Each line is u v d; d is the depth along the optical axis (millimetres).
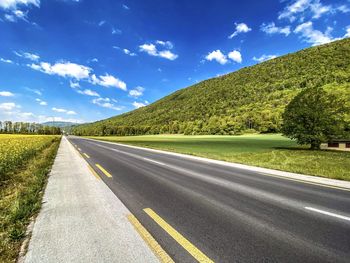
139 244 3650
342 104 25188
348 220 4727
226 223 4523
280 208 5449
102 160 14961
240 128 102938
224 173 10320
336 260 3240
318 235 4020
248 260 3227
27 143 25047
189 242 3729
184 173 10242
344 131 24875
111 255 3320
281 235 4012
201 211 5203
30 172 9883
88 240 3771
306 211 5250
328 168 12477
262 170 11352
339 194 6777
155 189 7223
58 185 7719
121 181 8414
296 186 7797
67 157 16688
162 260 3203
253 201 5996
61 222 4523
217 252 3432
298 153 22562
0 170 9492
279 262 3182
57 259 3217
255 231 4168
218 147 34188
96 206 5512
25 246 3576
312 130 26141
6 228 4227
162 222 4543
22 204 5473
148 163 13664
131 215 4918
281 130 28719
